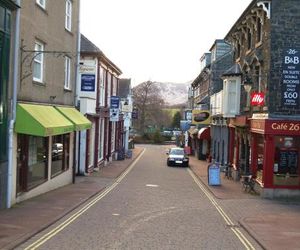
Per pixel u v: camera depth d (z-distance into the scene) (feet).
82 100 95.66
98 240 39.63
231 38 115.34
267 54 77.97
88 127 85.40
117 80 157.07
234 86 102.27
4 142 51.34
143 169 132.05
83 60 108.27
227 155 121.29
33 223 44.88
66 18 80.89
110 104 125.90
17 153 56.44
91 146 112.47
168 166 146.51
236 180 103.40
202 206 65.46
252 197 77.56
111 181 94.94
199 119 147.74
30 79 59.98
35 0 60.85
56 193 69.67
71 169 87.15
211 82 162.91
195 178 111.14
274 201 73.51
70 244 37.65
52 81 71.72
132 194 75.31
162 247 38.09
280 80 75.97
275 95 76.07
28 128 54.85
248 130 93.40
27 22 57.72
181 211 59.67
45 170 69.36
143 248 37.40
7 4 50.08
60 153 79.20
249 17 90.99
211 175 92.94
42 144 67.82
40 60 65.92
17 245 36.24
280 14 76.28
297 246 40.78
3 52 49.96
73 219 49.65
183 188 88.99
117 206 61.05
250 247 40.16
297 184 77.05
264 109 78.38
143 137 316.60
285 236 45.09
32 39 60.18
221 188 88.53
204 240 41.93
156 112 357.82
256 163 86.07
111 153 153.48
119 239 40.50
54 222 46.96
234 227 49.83
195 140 203.10
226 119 118.93
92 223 47.75
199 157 181.06
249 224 50.85
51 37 70.18
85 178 98.22
